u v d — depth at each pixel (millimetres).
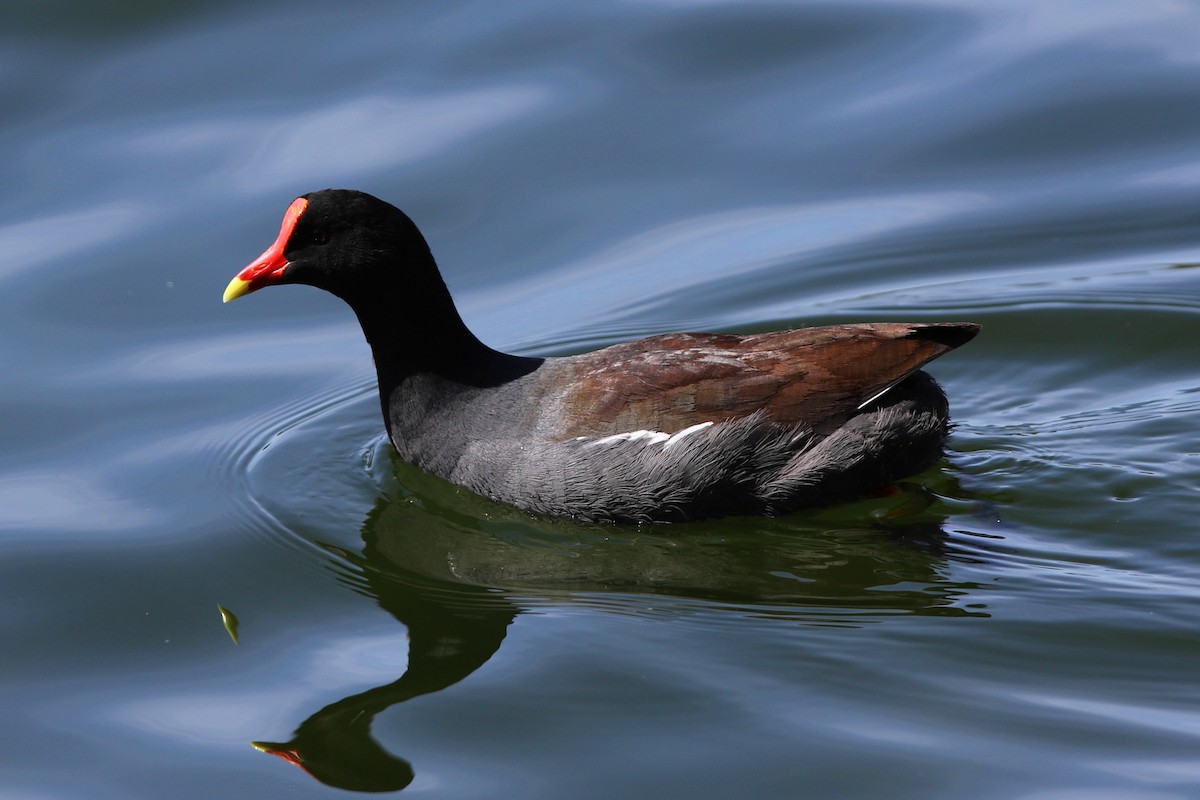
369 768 9531
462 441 12875
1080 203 17422
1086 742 9406
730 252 17078
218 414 14914
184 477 13805
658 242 17266
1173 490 12586
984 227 17234
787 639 10750
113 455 14156
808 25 20078
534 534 12617
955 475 13047
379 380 13422
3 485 13617
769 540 12352
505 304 16500
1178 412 13961
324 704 10312
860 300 16234
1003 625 10766
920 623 10859
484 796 9164
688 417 12141
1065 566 11586
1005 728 9586
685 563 12070
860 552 12062
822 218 17500
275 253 12984
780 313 16172
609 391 12352
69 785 9539
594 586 11773
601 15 20266
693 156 18281
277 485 13648
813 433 12164
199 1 20312
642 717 9867
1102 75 19031
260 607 11695
